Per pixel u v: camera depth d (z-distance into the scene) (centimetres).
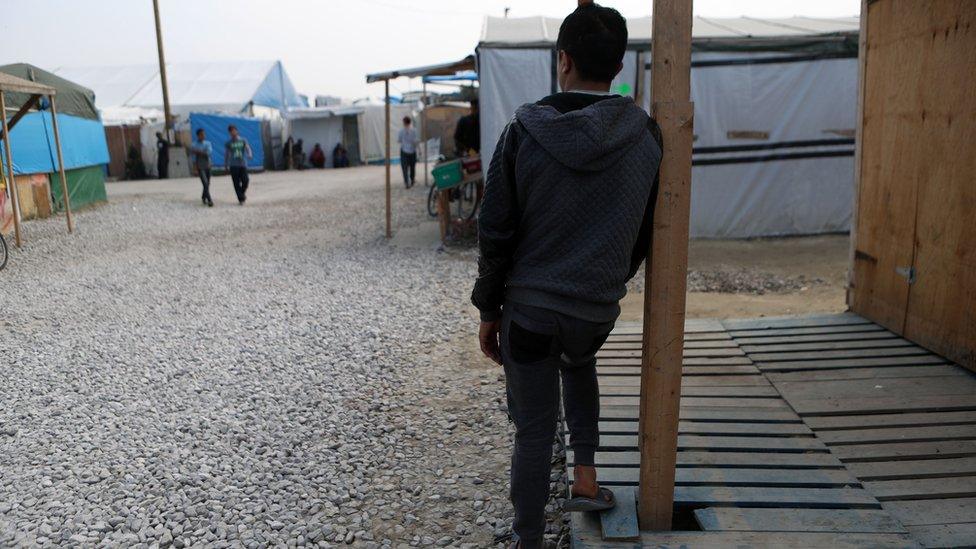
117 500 305
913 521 239
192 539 274
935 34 386
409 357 500
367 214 1289
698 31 951
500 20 1049
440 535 273
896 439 301
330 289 717
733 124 911
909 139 416
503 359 211
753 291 680
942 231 388
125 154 2464
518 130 194
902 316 431
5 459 347
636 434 311
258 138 2597
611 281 196
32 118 1237
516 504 213
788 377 379
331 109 2786
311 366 483
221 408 411
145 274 805
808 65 895
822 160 920
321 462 342
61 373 474
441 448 352
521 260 201
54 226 1184
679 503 254
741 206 934
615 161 190
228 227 1173
